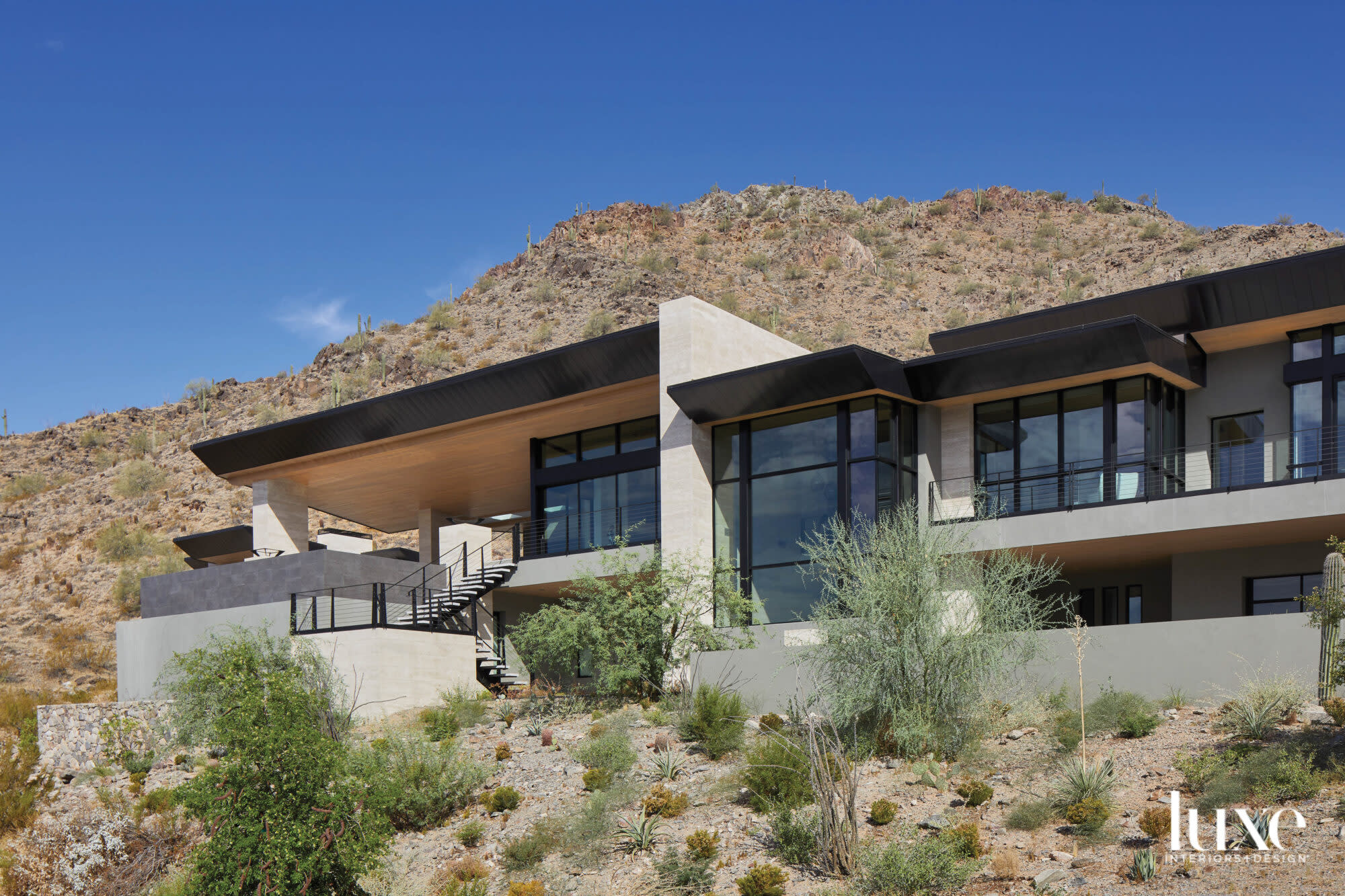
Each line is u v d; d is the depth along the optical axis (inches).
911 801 539.8
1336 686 542.0
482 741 812.6
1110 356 874.1
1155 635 695.1
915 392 964.0
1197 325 911.7
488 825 613.0
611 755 668.1
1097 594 1044.5
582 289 3909.9
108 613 2325.3
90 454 3417.8
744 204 5295.3
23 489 3174.2
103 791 790.5
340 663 1031.0
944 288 4121.6
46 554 2726.4
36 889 622.5
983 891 427.8
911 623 631.8
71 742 922.1
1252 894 383.6
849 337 3582.7
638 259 4377.5
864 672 635.5
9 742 884.6
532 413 1163.3
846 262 4325.8
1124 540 877.8
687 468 997.2
